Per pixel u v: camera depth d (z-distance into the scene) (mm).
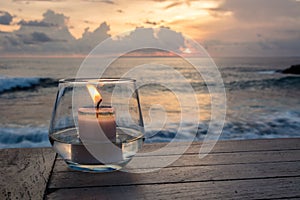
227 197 557
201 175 654
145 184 604
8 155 769
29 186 586
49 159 740
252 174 665
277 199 554
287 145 885
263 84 9852
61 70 8305
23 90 6809
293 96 7777
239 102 6781
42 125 4203
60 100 624
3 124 4223
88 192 567
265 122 4637
